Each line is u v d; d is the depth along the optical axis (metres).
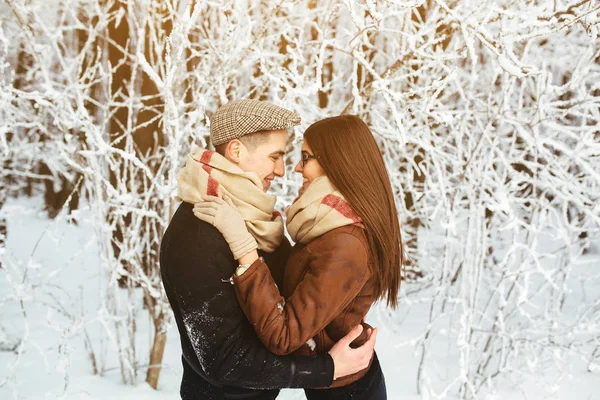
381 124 3.37
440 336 3.89
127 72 4.31
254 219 1.41
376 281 1.47
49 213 7.47
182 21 2.29
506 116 2.83
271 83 3.21
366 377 1.54
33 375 3.05
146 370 3.25
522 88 3.02
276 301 1.31
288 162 3.85
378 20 2.09
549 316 3.30
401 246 1.52
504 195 2.75
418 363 3.41
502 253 4.06
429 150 2.80
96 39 4.65
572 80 2.74
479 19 2.53
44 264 5.34
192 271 1.32
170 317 2.99
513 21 2.48
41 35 4.00
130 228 3.17
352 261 1.34
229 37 2.83
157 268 3.25
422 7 3.21
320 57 2.34
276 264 1.54
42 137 5.95
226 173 1.40
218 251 1.33
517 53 3.43
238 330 1.34
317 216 1.38
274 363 1.32
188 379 1.55
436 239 4.54
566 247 3.17
